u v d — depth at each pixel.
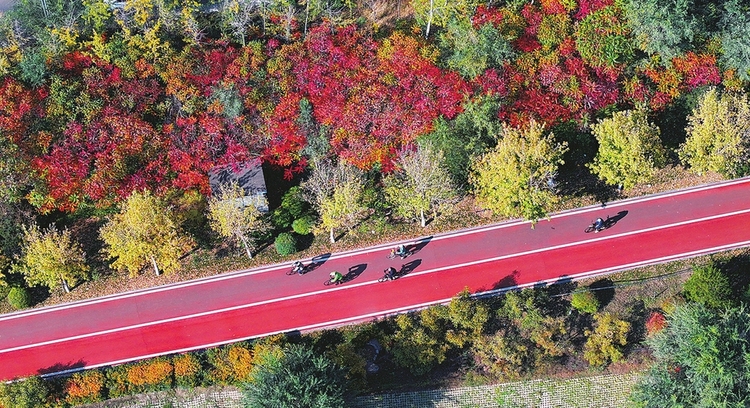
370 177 74.38
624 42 74.81
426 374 67.00
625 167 69.31
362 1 79.56
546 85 74.06
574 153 74.69
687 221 72.88
